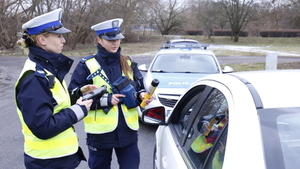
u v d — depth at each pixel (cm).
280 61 1688
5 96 880
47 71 198
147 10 3828
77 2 2927
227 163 138
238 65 1532
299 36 4631
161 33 5409
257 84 170
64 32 204
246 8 4241
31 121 181
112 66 275
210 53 706
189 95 263
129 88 268
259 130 138
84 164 419
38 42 201
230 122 151
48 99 189
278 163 130
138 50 2830
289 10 2055
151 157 437
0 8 2523
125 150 280
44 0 2758
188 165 191
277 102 150
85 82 273
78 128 573
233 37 4706
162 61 675
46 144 199
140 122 591
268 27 4841
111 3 3078
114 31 267
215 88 201
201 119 207
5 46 2852
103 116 263
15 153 455
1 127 583
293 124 143
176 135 253
